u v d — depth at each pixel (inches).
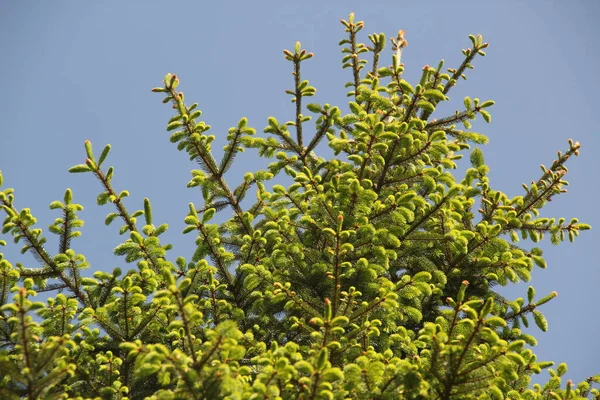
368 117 380.5
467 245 408.8
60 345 279.0
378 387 294.4
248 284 387.2
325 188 442.9
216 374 267.7
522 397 348.5
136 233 380.8
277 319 418.3
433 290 410.3
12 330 345.1
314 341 366.9
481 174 444.5
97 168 388.5
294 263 396.5
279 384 292.5
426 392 286.5
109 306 364.8
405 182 417.7
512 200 429.4
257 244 412.2
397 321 433.1
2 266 354.6
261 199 433.7
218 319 394.6
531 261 403.5
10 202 380.5
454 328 297.0
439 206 378.0
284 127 462.9
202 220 391.9
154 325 364.2
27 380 267.4
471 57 519.2
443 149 394.0
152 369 266.4
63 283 394.0
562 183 444.8
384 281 358.0
